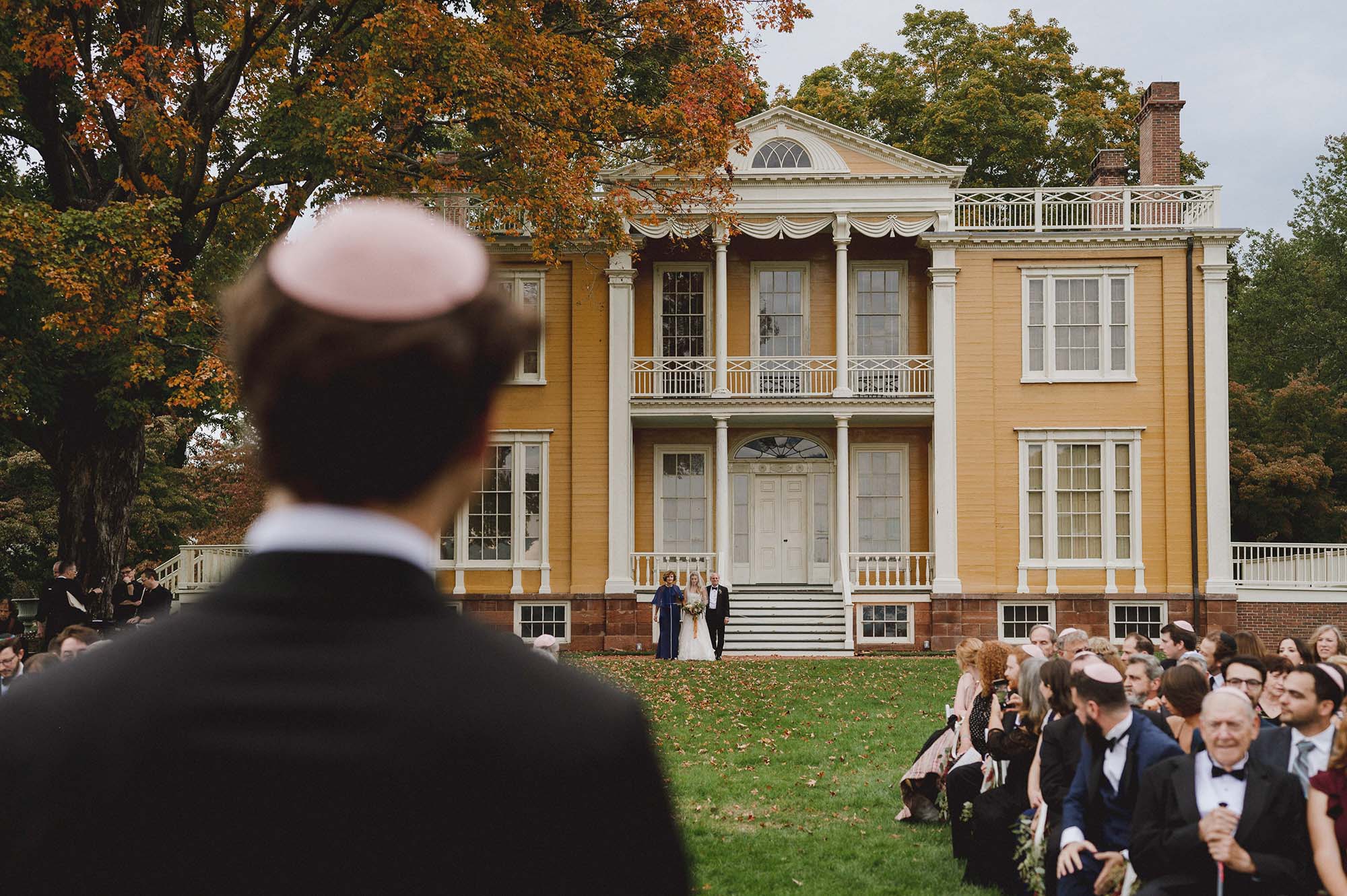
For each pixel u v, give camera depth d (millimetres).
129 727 1012
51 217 15625
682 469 29156
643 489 29031
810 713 16656
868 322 28938
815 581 28984
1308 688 6180
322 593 1074
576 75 20797
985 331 27375
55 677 1062
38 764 1001
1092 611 26844
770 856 9273
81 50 18109
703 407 27453
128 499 19984
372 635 1071
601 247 27609
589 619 27188
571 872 1072
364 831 1007
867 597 26844
